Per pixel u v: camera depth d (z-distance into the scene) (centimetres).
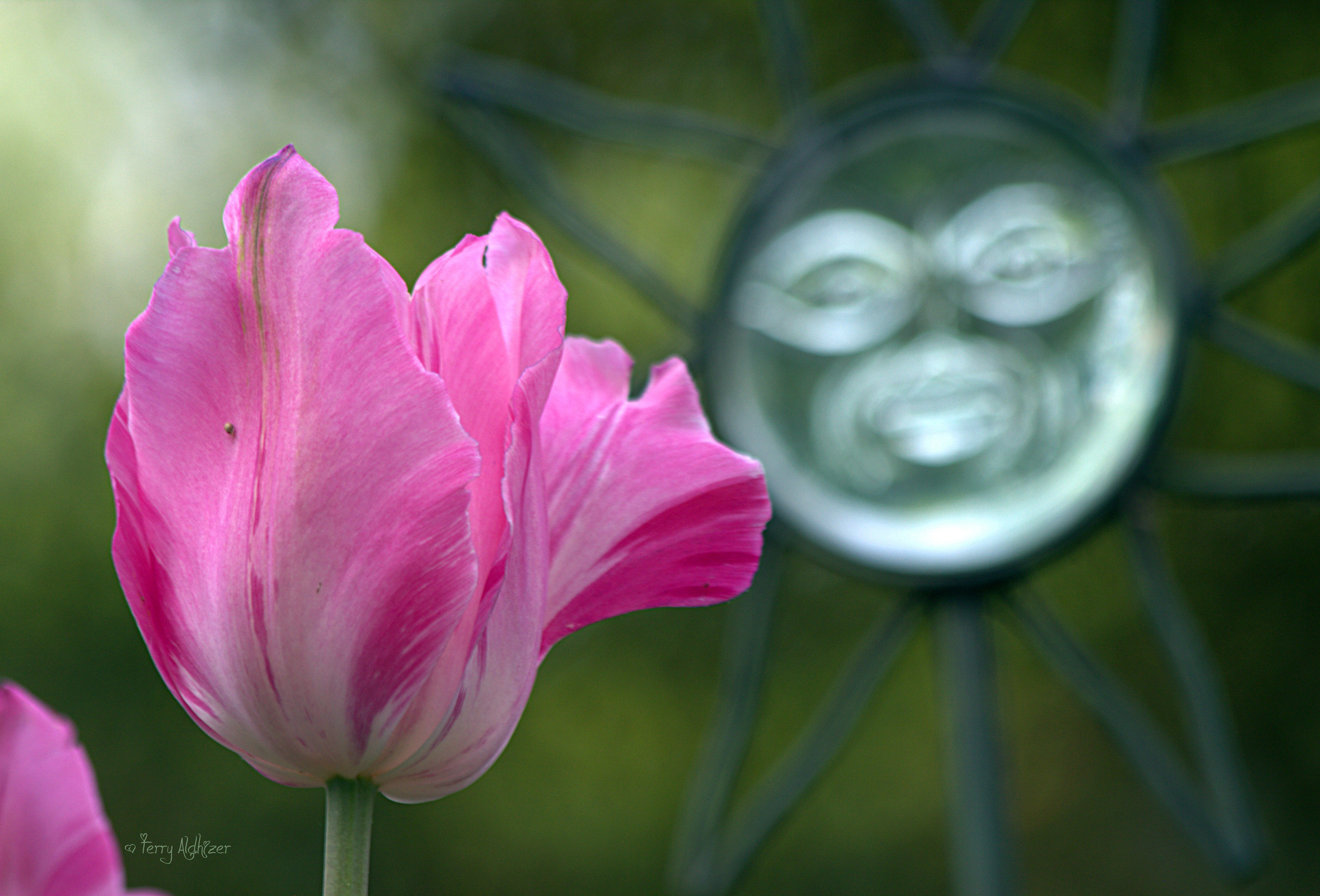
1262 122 242
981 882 230
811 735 241
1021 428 238
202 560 79
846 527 237
